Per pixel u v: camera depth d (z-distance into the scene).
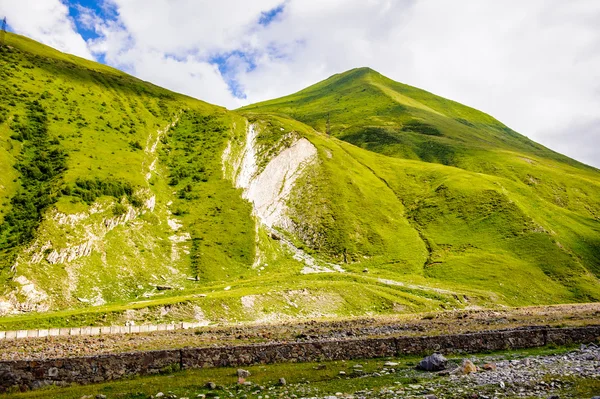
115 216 118.38
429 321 63.47
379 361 34.47
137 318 75.19
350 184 189.62
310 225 164.88
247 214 146.25
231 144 190.00
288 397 26.16
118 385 29.23
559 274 145.12
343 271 140.25
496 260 150.25
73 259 99.50
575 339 40.38
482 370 30.41
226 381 29.58
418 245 164.12
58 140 142.38
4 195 112.31
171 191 152.75
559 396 23.86
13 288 85.62
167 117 199.25
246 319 81.06
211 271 116.62
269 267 132.12
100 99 183.38
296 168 191.25
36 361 29.97
